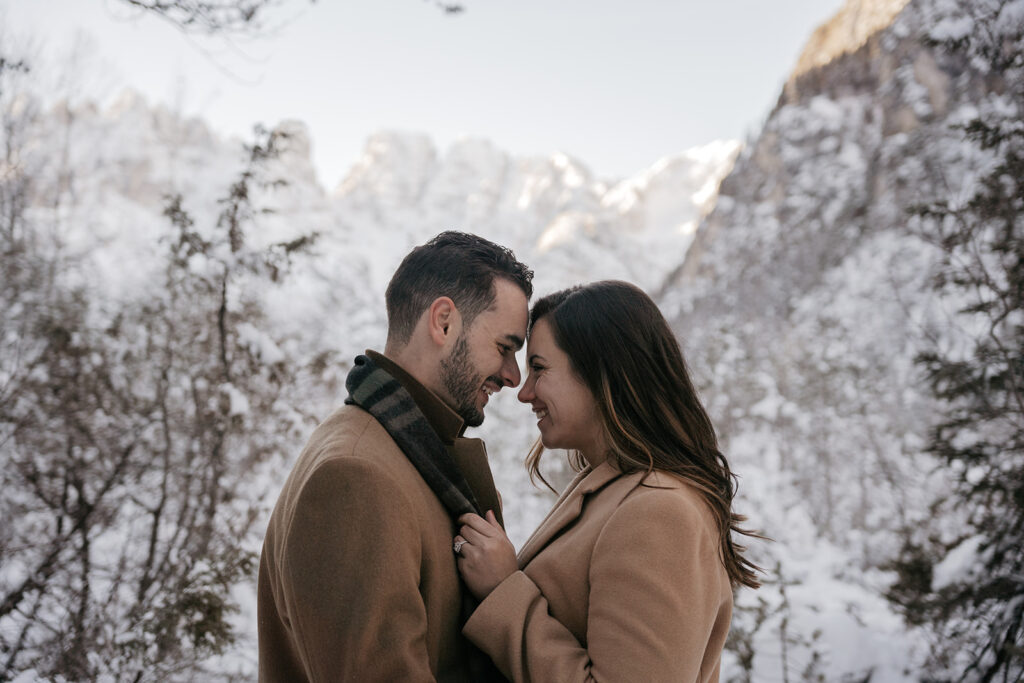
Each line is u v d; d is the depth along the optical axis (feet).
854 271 60.23
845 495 25.02
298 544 4.18
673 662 4.21
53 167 23.09
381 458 4.54
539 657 4.43
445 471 5.03
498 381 5.35
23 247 17.89
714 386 32.73
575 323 5.32
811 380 34.12
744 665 11.91
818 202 108.47
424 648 4.17
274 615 5.11
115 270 20.47
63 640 10.28
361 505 4.17
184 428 14.58
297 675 5.04
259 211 14.73
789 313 69.21
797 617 13.12
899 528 18.11
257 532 13.50
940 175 13.99
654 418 5.14
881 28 138.41
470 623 4.75
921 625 12.34
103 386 14.83
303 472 4.68
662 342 5.28
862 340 37.29
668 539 4.44
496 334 5.16
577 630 4.79
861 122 123.03
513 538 20.63
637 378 5.15
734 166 157.17
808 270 81.87
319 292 24.25
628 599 4.34
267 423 15.05
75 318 15.89
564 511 5.50
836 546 21.22
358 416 4.87
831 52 150.00
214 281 14.87
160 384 14.61
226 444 14.44
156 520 13.51
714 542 4.91
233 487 14.43
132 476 14.10
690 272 137.69
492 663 5.12
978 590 11.39
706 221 151.02
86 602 11.30
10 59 18.21
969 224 13.03
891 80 118.11
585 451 5.63
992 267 13.03
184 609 10.57
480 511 5.39
